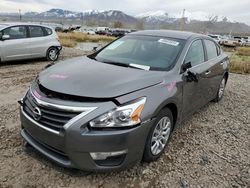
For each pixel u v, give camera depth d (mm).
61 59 11016
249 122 5051
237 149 3926
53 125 2746
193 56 4254
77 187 2848
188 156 3609
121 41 4527
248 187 3047
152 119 2928
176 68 3656
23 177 2934
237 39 59125
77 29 73125
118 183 2957
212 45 5309
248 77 9828
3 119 4359
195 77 3881
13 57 9086
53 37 10406
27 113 3084
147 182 3008
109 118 2641
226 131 4551
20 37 9258
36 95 2961
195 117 5105
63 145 2682
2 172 2992
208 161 3521
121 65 3703
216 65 5082
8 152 3383
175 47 4043
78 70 3332
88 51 14484
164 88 3213
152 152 3225
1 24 9109
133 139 2740
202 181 3096
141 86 3004
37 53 9812
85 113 2631
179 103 3553
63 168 3119
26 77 7453
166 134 3449
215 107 5785
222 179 3164
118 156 2777
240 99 6578
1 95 5691
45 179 2930
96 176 3035
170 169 3273
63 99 2762
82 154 2656
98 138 2600
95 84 2904
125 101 2738
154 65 3719
